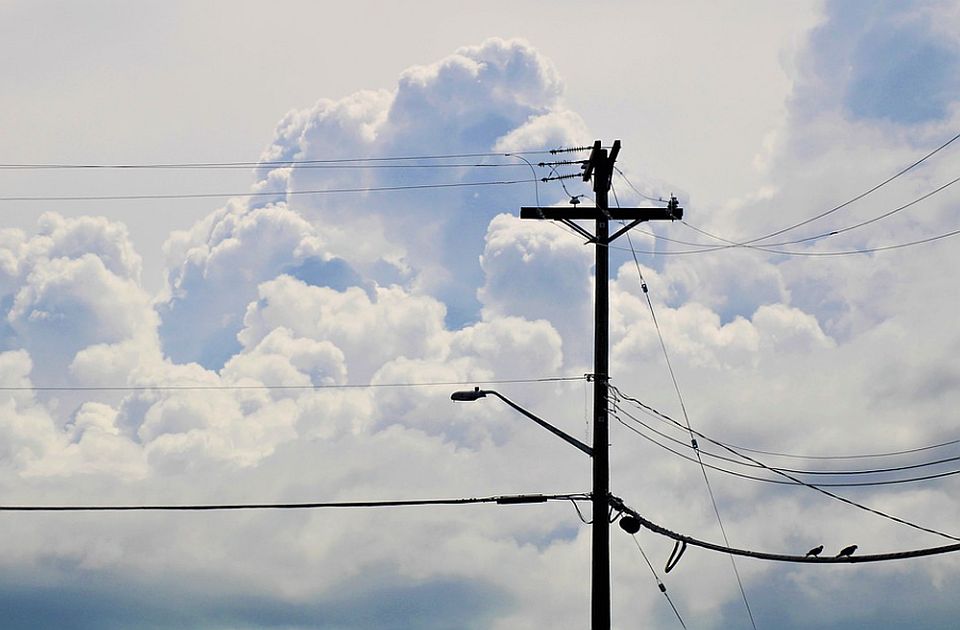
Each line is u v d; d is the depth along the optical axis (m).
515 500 73.44
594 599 72.12
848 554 66.75
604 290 75.88
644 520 73.19
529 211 76.50
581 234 77.44
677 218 76.69
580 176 78.56
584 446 73.69
